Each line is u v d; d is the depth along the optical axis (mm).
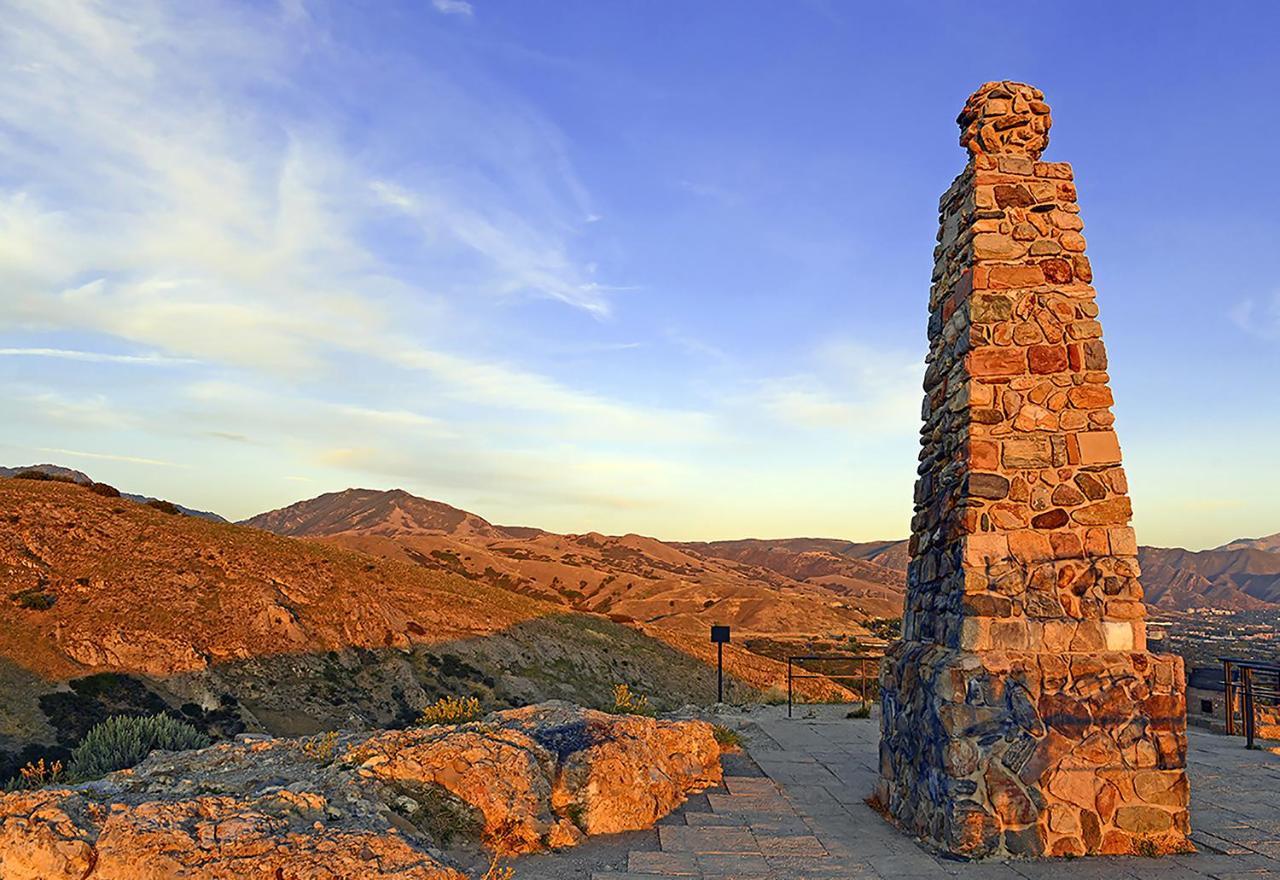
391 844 5922
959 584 7918
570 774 8320
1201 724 14523
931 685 7844
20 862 5301
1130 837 7332
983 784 7328
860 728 14250
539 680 47688
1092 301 8297
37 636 34406
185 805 6078
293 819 6270
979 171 8562
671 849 7516
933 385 9227
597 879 6629
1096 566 7797
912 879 6688
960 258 8766
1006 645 7629
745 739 13102
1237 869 6898
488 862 6945
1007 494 7922
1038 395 8117
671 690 51562
